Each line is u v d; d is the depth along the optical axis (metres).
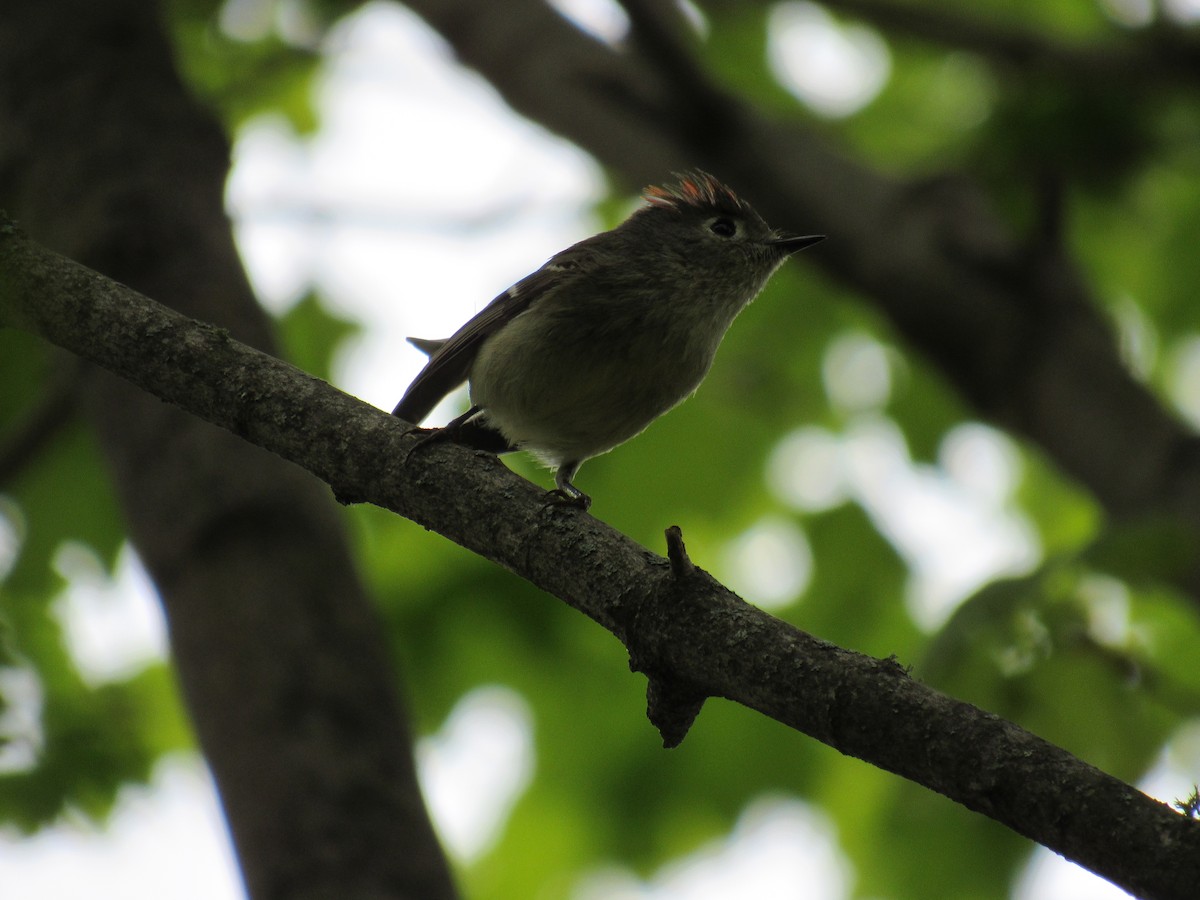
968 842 11.37
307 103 16.12
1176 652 10.30
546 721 13.35
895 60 15.59
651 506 13.98
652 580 5.27
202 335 6.28
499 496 5.84
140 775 11.33
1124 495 10.48
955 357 11.26
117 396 8.62
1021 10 14.39
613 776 13.28
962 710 4.48
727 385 14.62
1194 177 13.48
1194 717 9.48
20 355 12.33
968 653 9.46
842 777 12.88
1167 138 12.38
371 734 7.73
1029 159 12.44
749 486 14.22
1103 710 9.48
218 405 6.24
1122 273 14.41
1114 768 9.54
